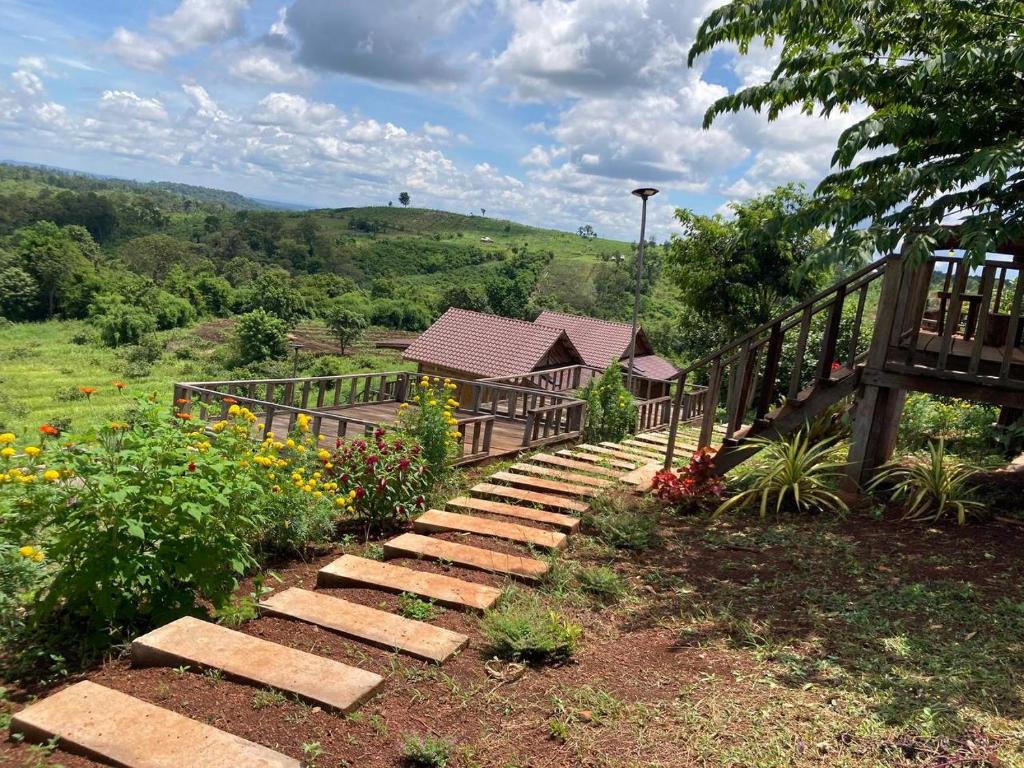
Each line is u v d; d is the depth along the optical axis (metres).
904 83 5.09
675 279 22.59
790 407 6.40
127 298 76.94
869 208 4.74
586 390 12.07
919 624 3.79
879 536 5.24
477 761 2.59
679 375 6.93
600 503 6.36
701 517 6.00
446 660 3.34
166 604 3.90
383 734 2.71
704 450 6.72
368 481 5.95
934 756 2.61
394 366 56.88
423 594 4.14
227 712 2.79
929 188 4.70
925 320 8.71
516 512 5.99
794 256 20.78
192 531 3.92
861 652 3.49
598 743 2.74
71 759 2.45
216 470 3.94
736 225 20.94
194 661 3.13
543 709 2.97
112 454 3.75
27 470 3.66
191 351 61.09
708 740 2.76
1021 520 5.43
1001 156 4.14
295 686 2.94
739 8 5.44
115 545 3.62
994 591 4.17
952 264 6.14
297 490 5.43
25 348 59.94
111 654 3.56
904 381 5.89
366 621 3.70
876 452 6.45
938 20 5.33
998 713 2.88
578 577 4.59
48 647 3.61
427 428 7.30
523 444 9.76
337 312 62.78
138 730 2.57
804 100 6.02
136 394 4.33
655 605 4.21
